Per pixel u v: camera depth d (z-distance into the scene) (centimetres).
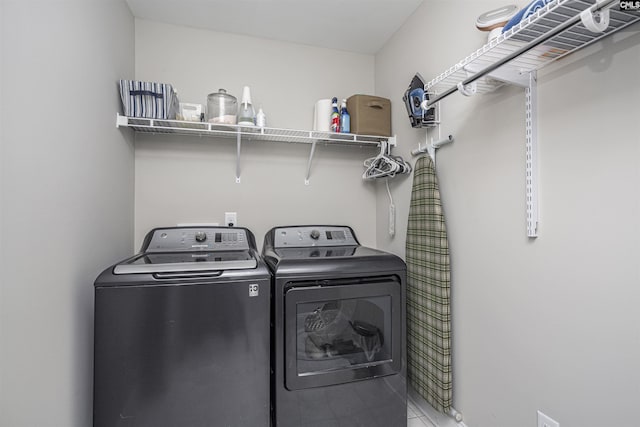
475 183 135
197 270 123
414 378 169
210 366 121
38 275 87
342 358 140
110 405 112
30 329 83
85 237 117
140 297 114
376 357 146
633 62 79
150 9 178
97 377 111
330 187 226
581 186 92
